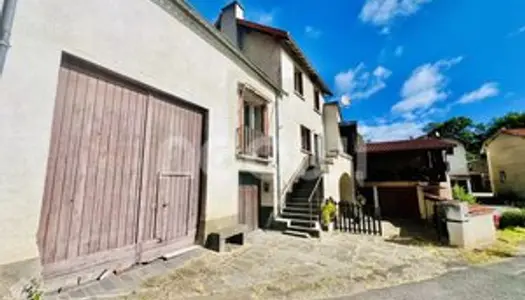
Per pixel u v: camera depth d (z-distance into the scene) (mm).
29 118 2771
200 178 5688
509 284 4074
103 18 3674
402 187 15219
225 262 4797
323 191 10352
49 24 3018
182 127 5254
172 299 3203
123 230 3939
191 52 5434
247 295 3479
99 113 3678
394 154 16422
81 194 3387
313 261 5188
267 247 6207
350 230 8922
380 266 4988
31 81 2805
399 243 7094
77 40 3309
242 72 7477
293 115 10953
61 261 3125
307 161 11945
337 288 3850
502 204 19953
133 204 4125
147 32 4398
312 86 13500
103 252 3627
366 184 16312
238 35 10992
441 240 7227
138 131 4285
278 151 9352
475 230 6926
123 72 3912
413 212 14617
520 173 20000
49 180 3039
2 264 2492
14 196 2617
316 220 8391
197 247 5285
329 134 14641
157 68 4543
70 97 3318
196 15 5418
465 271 4742
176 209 4980
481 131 40188
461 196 13203
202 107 5691
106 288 3338
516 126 33312
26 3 2816
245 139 7500
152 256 4379
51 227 3039
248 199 8367
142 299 3137
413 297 3564
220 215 6008
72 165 3299
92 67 3588
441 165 14688
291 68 11008
